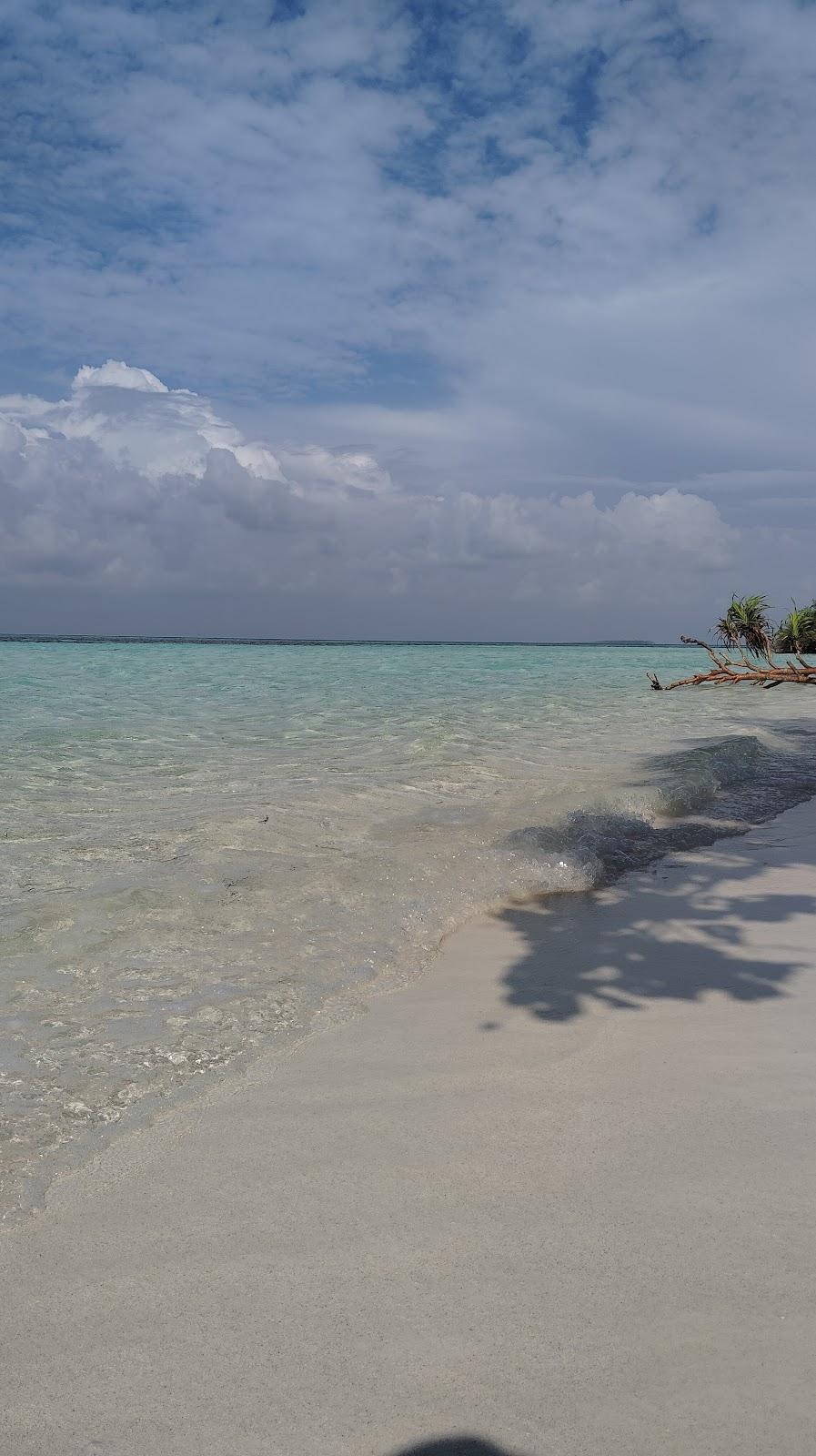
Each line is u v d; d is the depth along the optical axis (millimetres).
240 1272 1867
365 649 83562
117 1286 1827
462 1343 1660
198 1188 2170
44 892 4500
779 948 4023
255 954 3805
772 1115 2514
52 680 23156
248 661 40531
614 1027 3170
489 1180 2197
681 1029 3146
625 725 13781
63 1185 2180
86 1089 2646
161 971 3584
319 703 16844
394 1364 1614
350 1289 1812
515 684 24641
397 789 7602
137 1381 1583
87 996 3320
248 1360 1628
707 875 5309
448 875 4980
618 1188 2152
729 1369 1580
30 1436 1464
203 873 4906
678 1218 2025
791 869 5426
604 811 6816
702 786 7965
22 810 6566
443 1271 1860
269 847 5527
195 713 14664
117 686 21141
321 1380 1579
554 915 4547
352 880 4832
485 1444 1441
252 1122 2496
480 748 10477
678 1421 1475
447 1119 2512
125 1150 2340
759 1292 1774
